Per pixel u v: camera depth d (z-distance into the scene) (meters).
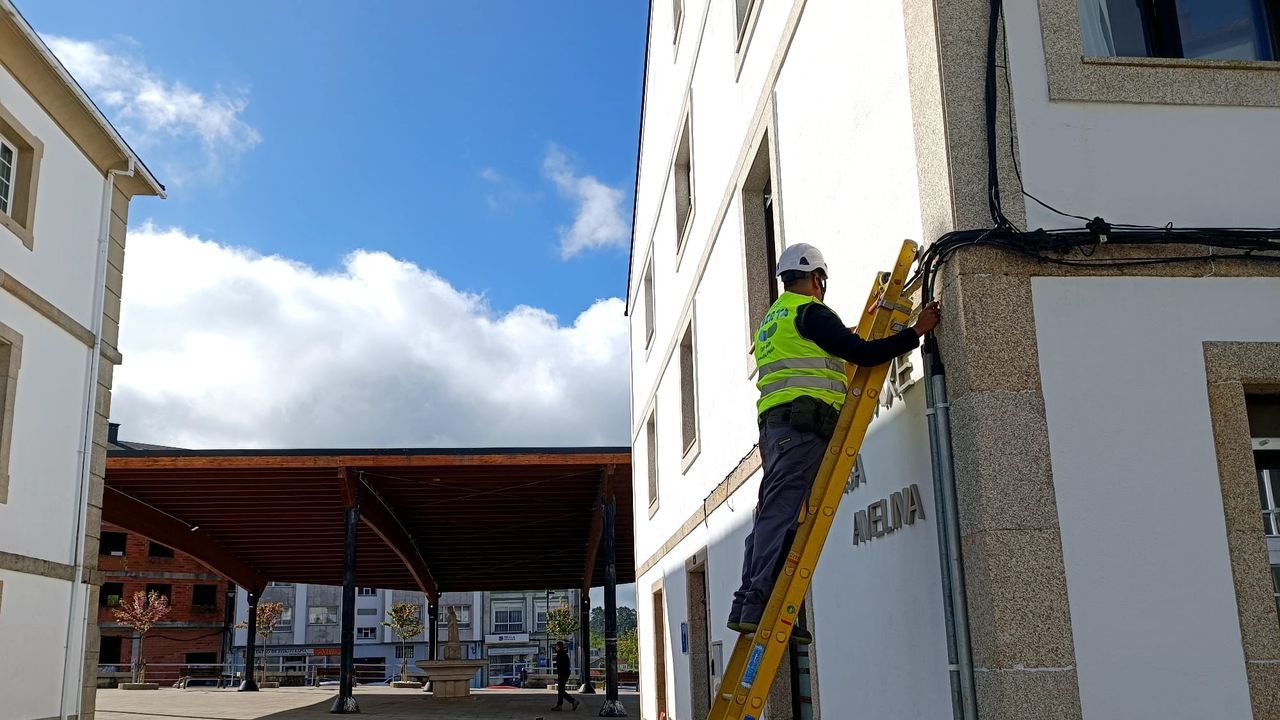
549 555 35.03
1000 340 5.04
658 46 17.48
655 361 18.62
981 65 5.38
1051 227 5.20
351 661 22.44
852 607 6.87
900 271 5.41
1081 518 4.89
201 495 25.55
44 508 14.31
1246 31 5.88
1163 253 5.23
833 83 7.41
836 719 7.22
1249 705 4.77
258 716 22.19
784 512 5.05
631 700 30.42
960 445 5.08
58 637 14.55
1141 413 5.05
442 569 36.75
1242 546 4.94
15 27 13.00
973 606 4.95
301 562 34.12
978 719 4.88
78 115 15.00
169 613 57.66
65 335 15.02
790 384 5.17
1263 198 5.41
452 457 23.14
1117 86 5.41
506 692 39.66
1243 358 5.14
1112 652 4.76
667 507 16.98
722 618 11.73
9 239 13.52
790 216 8.65
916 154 5.68
